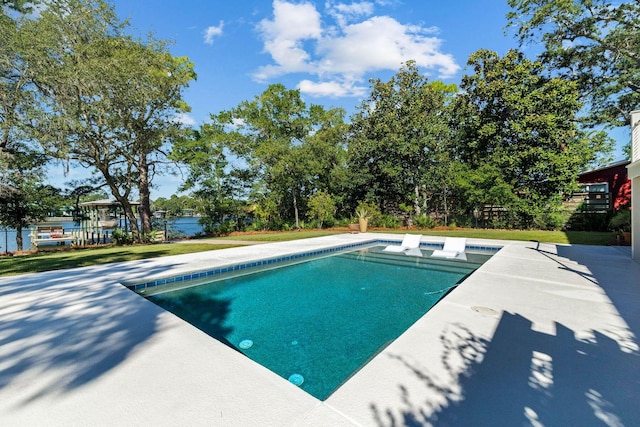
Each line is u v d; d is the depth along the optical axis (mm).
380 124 18281
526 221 15555
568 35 15594
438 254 9711
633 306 3746
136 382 2240
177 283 6293
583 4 14414
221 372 2385
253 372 2385
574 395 1997
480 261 8742
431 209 19391
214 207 19766
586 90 16938
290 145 18641
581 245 9289
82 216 18234
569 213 14664
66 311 3885
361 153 19109
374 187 19062
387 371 2314
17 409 1934
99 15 12797
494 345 2732
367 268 8070
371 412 1851
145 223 16703
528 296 4199
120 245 14500
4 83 10008
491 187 15180
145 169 16688
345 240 11930
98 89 11211
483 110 16156
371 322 4480
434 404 1915
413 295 5773
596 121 17750
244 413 1867
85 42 12266
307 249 9578
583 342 2775
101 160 13680
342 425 1738
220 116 20812
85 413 1890
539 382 2150
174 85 14227
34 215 15352
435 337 2904
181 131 15039
